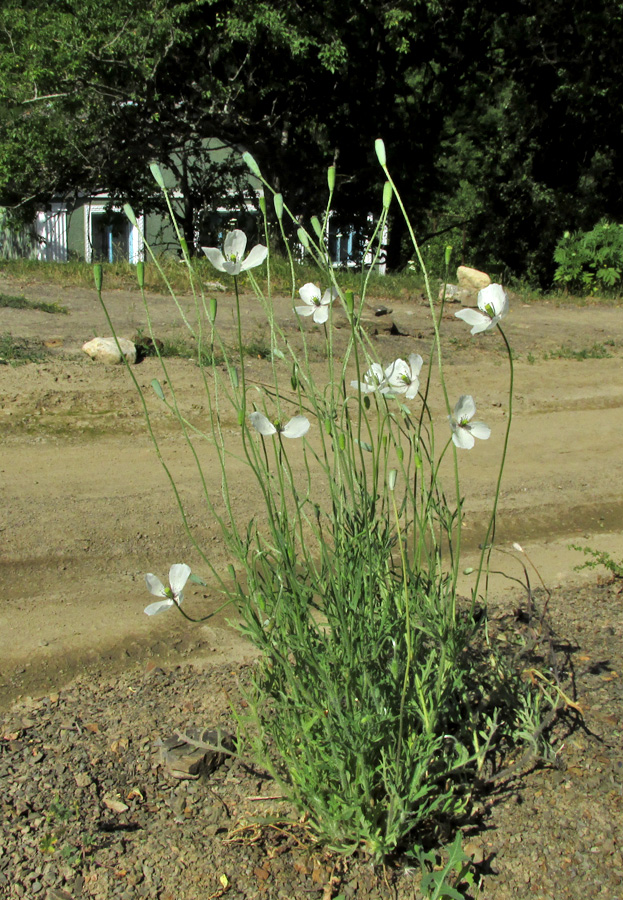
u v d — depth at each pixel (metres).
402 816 2.39
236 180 23.12
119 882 2.40
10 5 19.03
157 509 5.41
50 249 26.66
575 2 21.23
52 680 3.50
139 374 8.09
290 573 2.39
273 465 6.25
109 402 7.39
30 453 6.32
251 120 21.50
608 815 2.66
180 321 10.56
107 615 4.12
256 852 2.52
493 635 3.71
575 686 3.29
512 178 23.67
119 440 6.73
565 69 22.05
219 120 20.22
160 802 2.72
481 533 5.43
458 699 2.92
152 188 21.50
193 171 22.88
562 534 5.50
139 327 9.98
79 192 22.17
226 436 6.94
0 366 7.91
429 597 2.58
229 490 5.77
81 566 4.66
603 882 2.43
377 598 2.66
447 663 2.51
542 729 2.85
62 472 6.00
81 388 7.57
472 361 10.27
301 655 2.46
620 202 22.89
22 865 2.44
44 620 4.04
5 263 14.09
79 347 8.83
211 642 3.89
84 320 10.27
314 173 22.78
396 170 23.23
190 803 2.72
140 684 3.46
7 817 2.62
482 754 2.65
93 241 26.31
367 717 2.29
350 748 2.35
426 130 23.58
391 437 2.50
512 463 6.78
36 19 18.41
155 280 13.35
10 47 18.80
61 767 2.87
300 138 22.94
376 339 10.56
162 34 17.91
